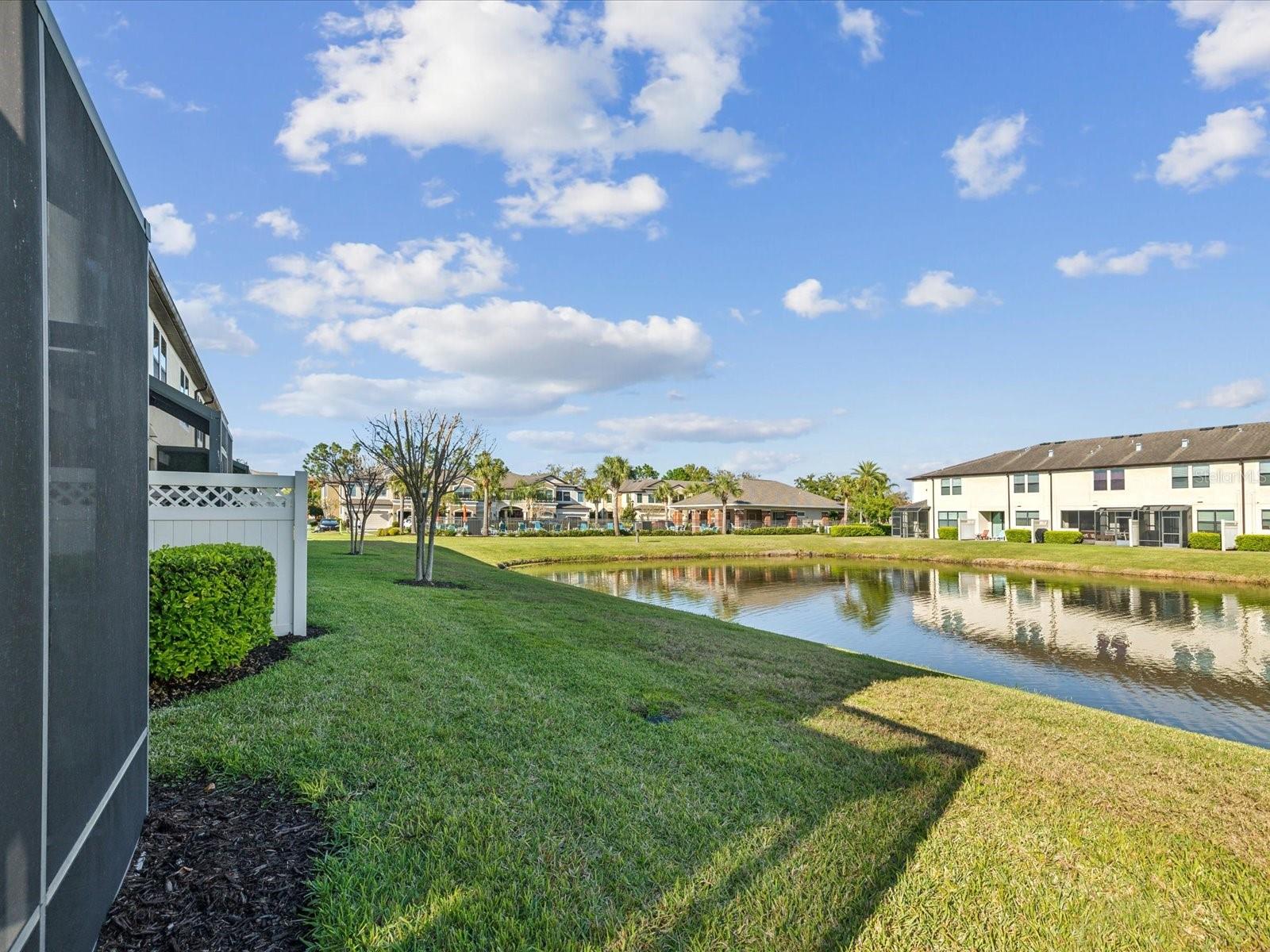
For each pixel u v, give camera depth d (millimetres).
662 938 2336
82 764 1822
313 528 48469
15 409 1399
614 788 3459
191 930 2121
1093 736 5090
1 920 1308
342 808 2922
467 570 16844
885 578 24562
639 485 72188
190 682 4492
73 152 1798
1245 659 11109
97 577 1970
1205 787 4105
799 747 4422
